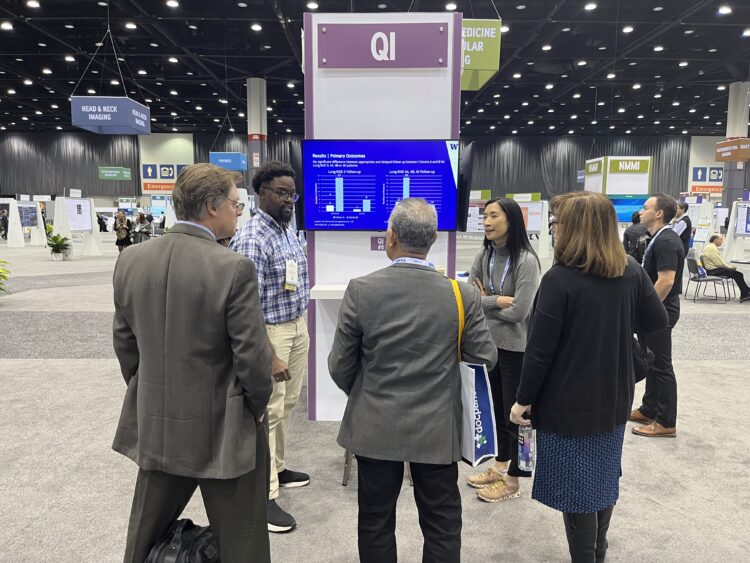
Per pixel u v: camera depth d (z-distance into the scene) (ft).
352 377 4.97
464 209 8.67
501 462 8.25
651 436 10.14
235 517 4.55
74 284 29.53
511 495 7.97
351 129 8.75
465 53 23.29
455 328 4.72
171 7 37.42
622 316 5.04
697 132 90.17
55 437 9.97
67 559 6.41
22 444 9.66
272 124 87.51
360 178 8.63
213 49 45.78
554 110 73.36
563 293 4.89
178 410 4.27
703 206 35.81
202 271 4.24
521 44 43.45
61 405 11.62
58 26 41.52
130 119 38.75
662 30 40.68
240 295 4.25
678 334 18.56
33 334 18.15
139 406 4.39
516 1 35.83
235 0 36.42
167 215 49.21
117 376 13.66
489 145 95.09
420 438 4.60
